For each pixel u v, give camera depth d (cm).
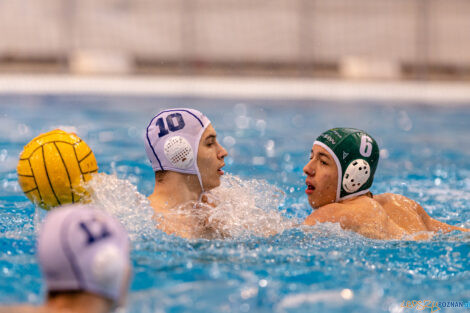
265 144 2583
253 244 1087
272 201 1291
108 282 616
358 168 1202
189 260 979
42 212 1172
